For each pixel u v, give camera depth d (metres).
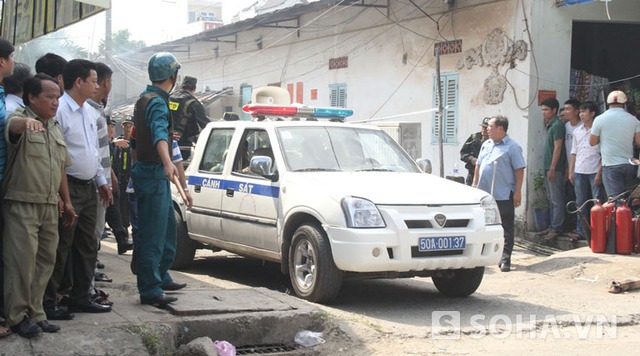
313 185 6.89
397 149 8.21
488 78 13.01
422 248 6.47
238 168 8.08
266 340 5.53
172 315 5.37
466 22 13.53
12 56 4.54
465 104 13.61
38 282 4.60
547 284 8.29
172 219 5.92
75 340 4.64
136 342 4.79
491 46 12.91
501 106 12.72
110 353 4.63
